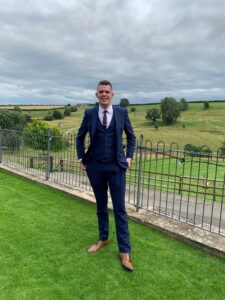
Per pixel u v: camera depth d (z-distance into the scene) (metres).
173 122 94.19
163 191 10.84
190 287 3.49
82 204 6.21
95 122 3.97
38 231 4.83
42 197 6.60
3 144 9.97
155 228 5.02
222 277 3.72
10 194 6.75
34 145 8.84
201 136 71.38
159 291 3.40
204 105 129.12
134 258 4.10
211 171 19.31
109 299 3.23
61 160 8.21
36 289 3.33
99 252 4.24
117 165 4.00
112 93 3.95
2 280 3.47
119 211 4.05
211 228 4.95
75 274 3.67
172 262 4.03
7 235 4.64
